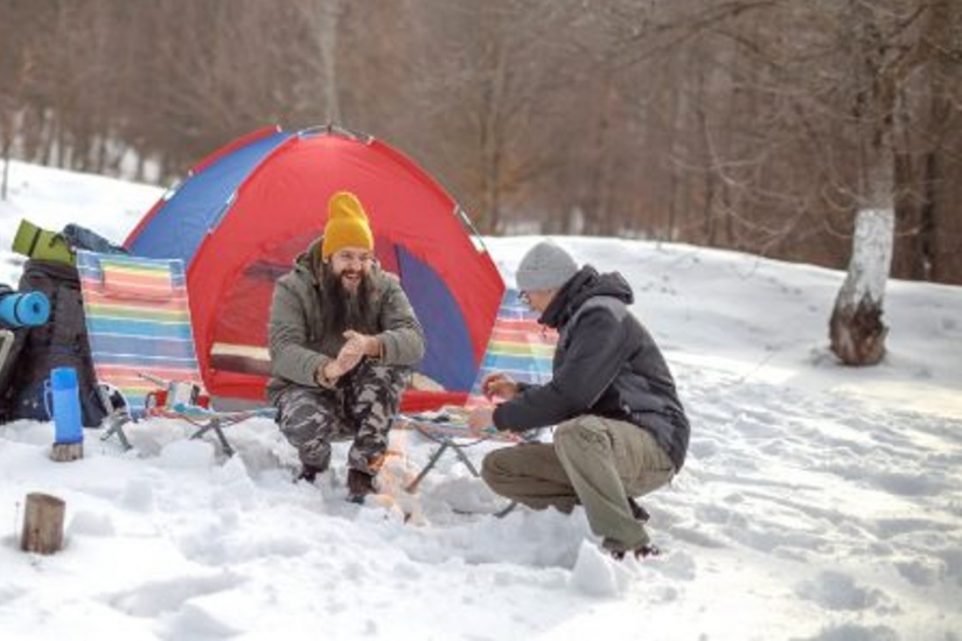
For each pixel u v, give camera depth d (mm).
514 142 27703
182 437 5316
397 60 30641
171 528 4074
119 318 5391
